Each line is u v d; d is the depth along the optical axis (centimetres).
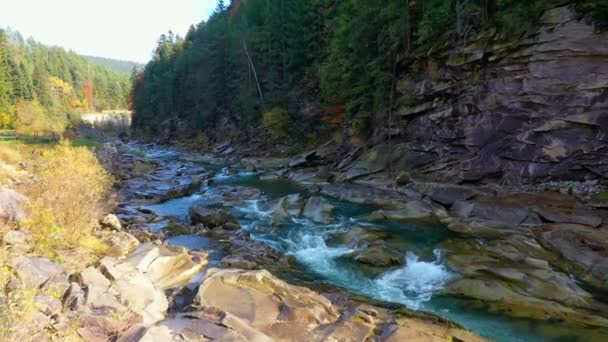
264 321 696
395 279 1096
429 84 2270
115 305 661
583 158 1574
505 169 1847
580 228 1256
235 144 4966
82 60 17225
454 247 1273
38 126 5359
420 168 2333
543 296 921
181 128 6962
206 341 579
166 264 970
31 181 1452
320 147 3338
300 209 1859
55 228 917
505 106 1827
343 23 3062
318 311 748
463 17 2058
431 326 771
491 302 923
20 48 13412
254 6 5553
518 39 1745
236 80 5238
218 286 814
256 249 1293
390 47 2595
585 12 1511
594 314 848
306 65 4381
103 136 8712
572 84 1571
